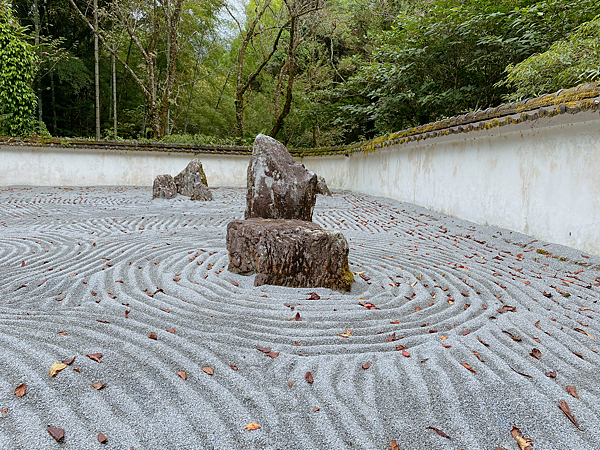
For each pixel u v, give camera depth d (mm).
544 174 6141
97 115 17594
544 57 6586
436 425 2137
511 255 5723
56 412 1962
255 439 1945
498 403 2301
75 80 19828
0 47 14047
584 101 4750
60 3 19250
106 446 1812
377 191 13273
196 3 19469
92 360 2410
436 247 6223
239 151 17469
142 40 19344
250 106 22500
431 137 8875
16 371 2197
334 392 2367
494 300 3939
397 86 13273
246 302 3762
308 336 3080
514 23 9188
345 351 2871
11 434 1792
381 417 2178
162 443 1875
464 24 9945
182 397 2203
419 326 3328
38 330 2789
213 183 17484
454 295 4066
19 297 3701
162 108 18734
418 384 2453
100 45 21062
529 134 6449
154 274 4527
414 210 9828
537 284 4410
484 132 7328
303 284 4238
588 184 5348
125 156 15961
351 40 19172
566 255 5348
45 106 21500
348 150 15422
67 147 14766
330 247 4191
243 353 2760
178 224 7922
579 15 8578
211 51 22031
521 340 3076
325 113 17406
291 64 17469
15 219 8031
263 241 4309
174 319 3283
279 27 17828
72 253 5238
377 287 4355
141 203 11203
